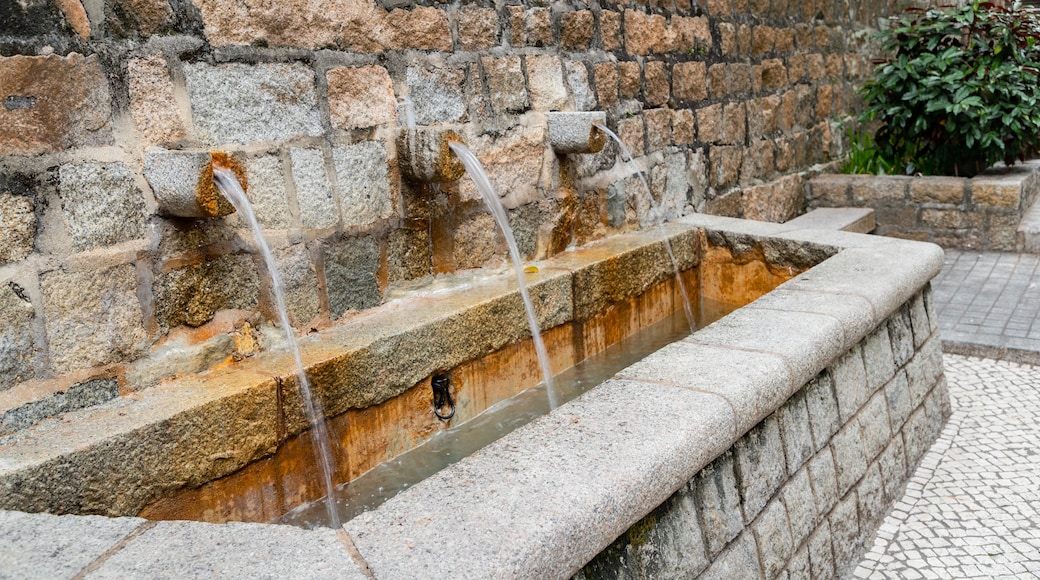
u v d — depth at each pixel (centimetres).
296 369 264
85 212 234
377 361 292
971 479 354
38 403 224
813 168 740
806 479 277
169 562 154
